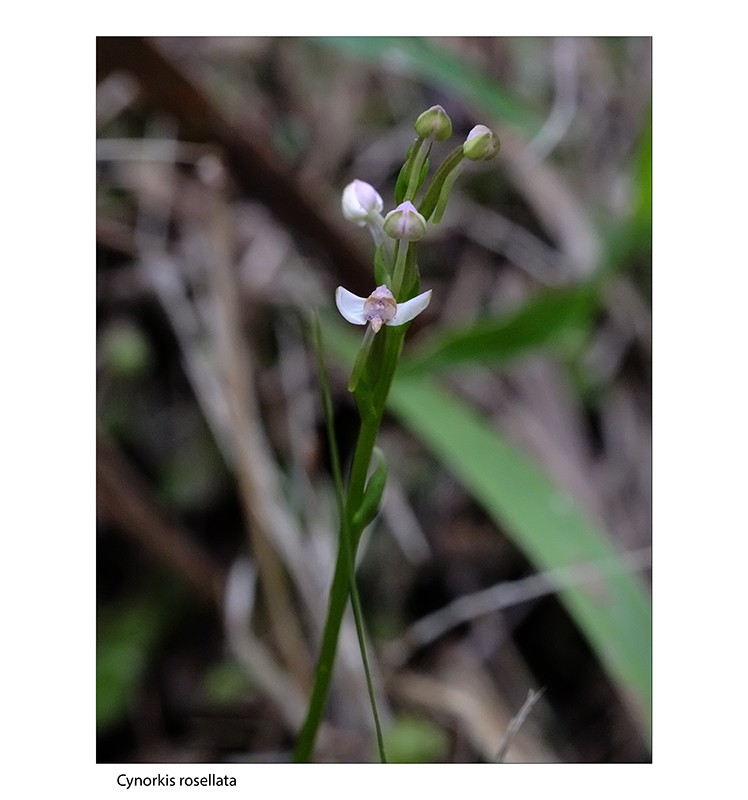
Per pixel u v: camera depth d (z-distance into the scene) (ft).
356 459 0.71
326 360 1.18
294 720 1.01
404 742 1.01
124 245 1.16
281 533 1.03
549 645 1.15
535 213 1.35
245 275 1.20
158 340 1.17
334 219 1.18
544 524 0.93
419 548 1.13
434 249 1.33
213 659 1.07
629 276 1.29
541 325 1.00
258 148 1.12
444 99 1.37
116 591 1.06
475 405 1.21
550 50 1.49
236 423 1.04
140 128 1.19
